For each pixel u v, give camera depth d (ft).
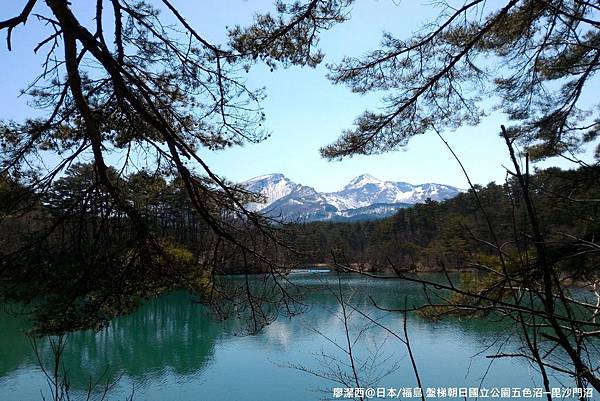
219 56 19.25
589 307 5.10
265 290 20.35
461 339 63.31
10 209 19.19
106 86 19.33
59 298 19.30
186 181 17.94
